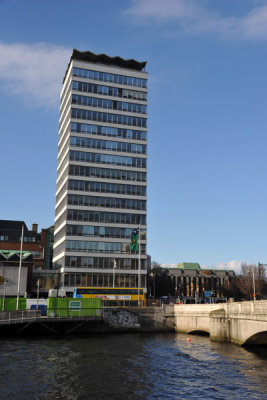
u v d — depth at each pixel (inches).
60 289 3107.8
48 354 1455.5
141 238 3472.0
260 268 4640.8
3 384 1003.9
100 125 3595.0
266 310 1505.9
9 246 4084.6
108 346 1707.7
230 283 5492.1
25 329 2191.2
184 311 2341.3
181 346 1724.9
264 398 914.1
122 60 3900.1
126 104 3730.3
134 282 3358.8
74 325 2237.9
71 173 3417.8
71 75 3634.4
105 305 2751.0
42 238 4443.9
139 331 2346.2
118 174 3548.2
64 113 3907.5
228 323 1855.3
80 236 3321.9
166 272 5797.2
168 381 1069.1
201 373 1171.9
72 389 968.9
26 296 2674.7
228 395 938.1
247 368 1244.5
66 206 3348.9
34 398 887.1
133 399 895.7
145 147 3695.9
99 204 3432.6
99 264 3312.0
